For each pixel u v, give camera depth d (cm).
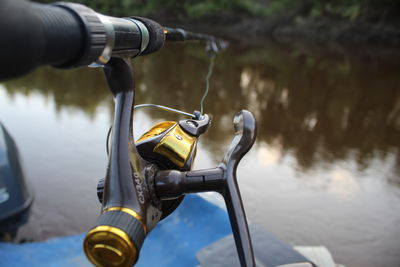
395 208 356
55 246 207
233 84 914
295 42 1922
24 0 26
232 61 1257
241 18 2336
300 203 360
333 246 299
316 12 2153
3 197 265
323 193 381
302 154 494
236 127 65
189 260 188
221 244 183
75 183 363
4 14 23
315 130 607
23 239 277
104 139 481
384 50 1752
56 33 31
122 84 54
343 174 431
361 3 1986
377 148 532
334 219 335
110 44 42
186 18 2281
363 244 303
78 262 198
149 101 724
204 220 207
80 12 36
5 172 268
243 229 55
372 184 407
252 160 458
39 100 683
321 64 1273
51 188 352
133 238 43
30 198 293
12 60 24
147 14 2178
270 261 167
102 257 43
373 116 707
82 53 36
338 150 517
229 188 57
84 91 779
